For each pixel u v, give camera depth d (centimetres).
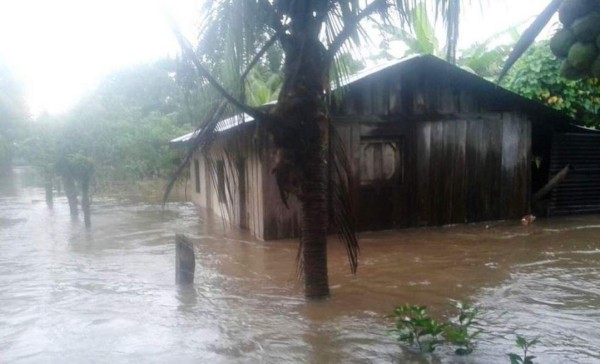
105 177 1830
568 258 927
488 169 1260
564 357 512
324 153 682
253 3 652
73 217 1477
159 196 2030
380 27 662
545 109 1254
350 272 853
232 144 916
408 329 581
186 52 613
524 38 225
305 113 650
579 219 1307
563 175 1296
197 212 1600
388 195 1187
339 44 661
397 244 1054
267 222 1109
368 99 1157
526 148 1288
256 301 715
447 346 543
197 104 750
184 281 798
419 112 1196
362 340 567
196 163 1811
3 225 1392
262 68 1486
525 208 1298
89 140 1413
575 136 1333
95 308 695
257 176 1133
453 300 702
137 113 1922
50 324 635
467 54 1723
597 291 733
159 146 1989
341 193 709
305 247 712
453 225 1238
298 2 629
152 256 1011
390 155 1191
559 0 210
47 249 1084
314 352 539
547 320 618
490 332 582
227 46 675
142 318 652
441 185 1225
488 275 827
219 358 530
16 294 764
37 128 1532
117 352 549
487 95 1234
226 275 856
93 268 917
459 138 1232
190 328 616
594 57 190
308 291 714
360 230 1170
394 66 1116
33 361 530
